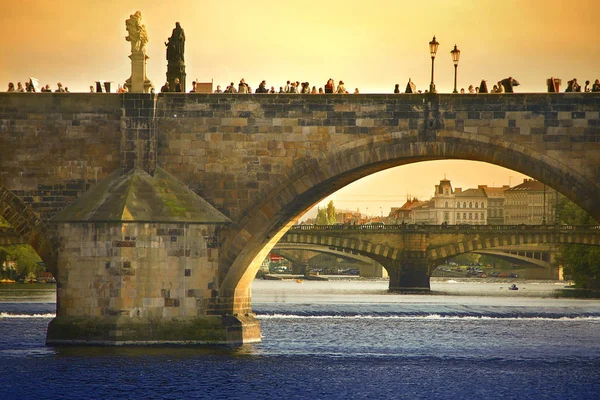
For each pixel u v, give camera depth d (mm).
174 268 143875
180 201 145875
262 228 147750
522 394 131000
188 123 148625
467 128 145750
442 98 145875
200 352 144375
